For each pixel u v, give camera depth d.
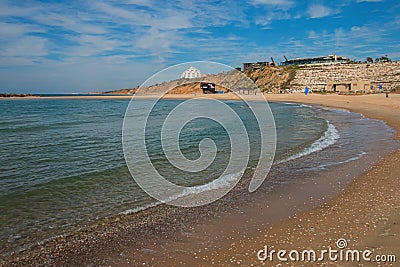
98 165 10.73
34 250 5.07
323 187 7.65
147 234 5.48
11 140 17.09
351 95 57.72
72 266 4.57
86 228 5.84
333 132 16.98
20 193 7.99
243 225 5.67
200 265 4.39
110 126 23.59
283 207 6.48
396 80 68.38
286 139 15.00
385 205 6.09
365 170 8.95
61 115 37.53
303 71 86.75
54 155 12.72
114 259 4.70
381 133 16.00
